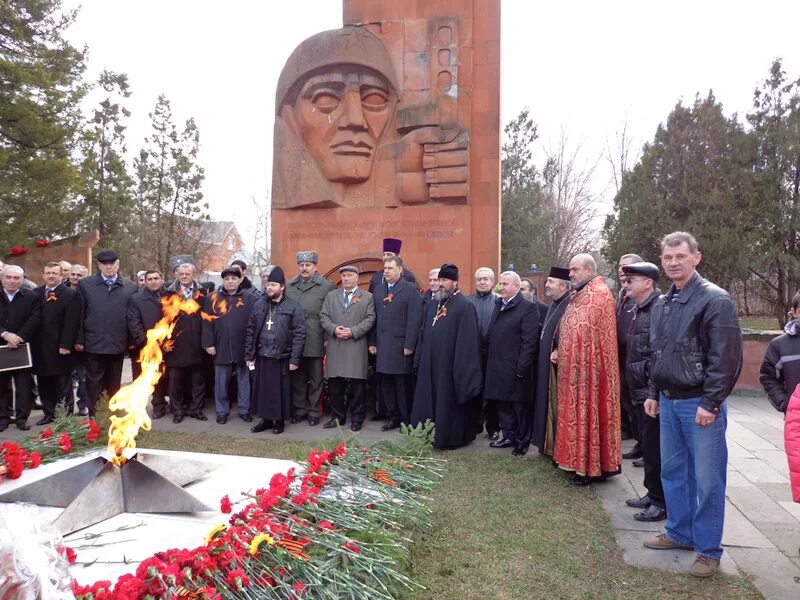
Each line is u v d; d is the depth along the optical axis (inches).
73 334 301.9
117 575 102.3
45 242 546.9
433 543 152.9
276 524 118.4
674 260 145.7
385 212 370.3
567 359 205.2
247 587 100.5
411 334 277.0
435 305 265.7
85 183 749.3
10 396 313.6
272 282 279.7
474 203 360.8
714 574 141.3
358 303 288.0
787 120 773.3
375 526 131.0
